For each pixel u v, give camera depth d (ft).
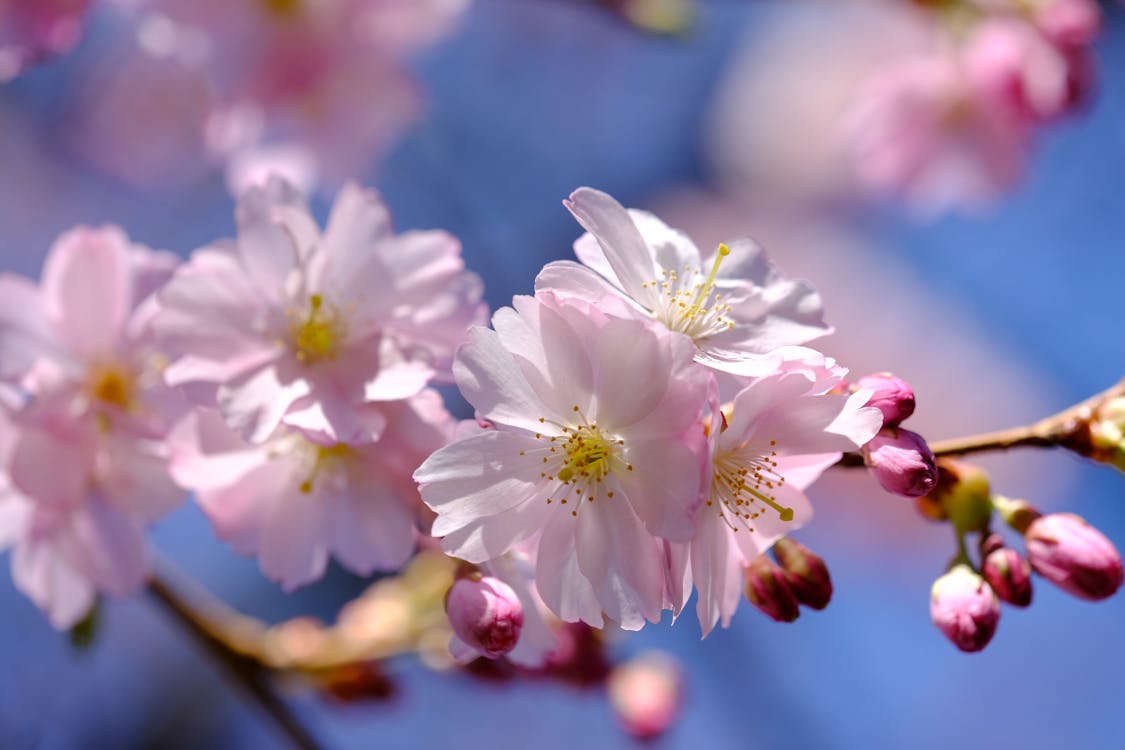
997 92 1.78
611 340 1.23
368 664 1.55
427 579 1.56
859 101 2.14
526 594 1.30
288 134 1.67
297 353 1.32
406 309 1.33
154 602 1.56
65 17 1.59
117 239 1.42
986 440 1.32
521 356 1.24
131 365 1.40
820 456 1.26
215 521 1.33
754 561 1.28
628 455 1.24
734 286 1.29
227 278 1.32
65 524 1.40
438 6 1.67
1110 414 1.31
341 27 1.65
